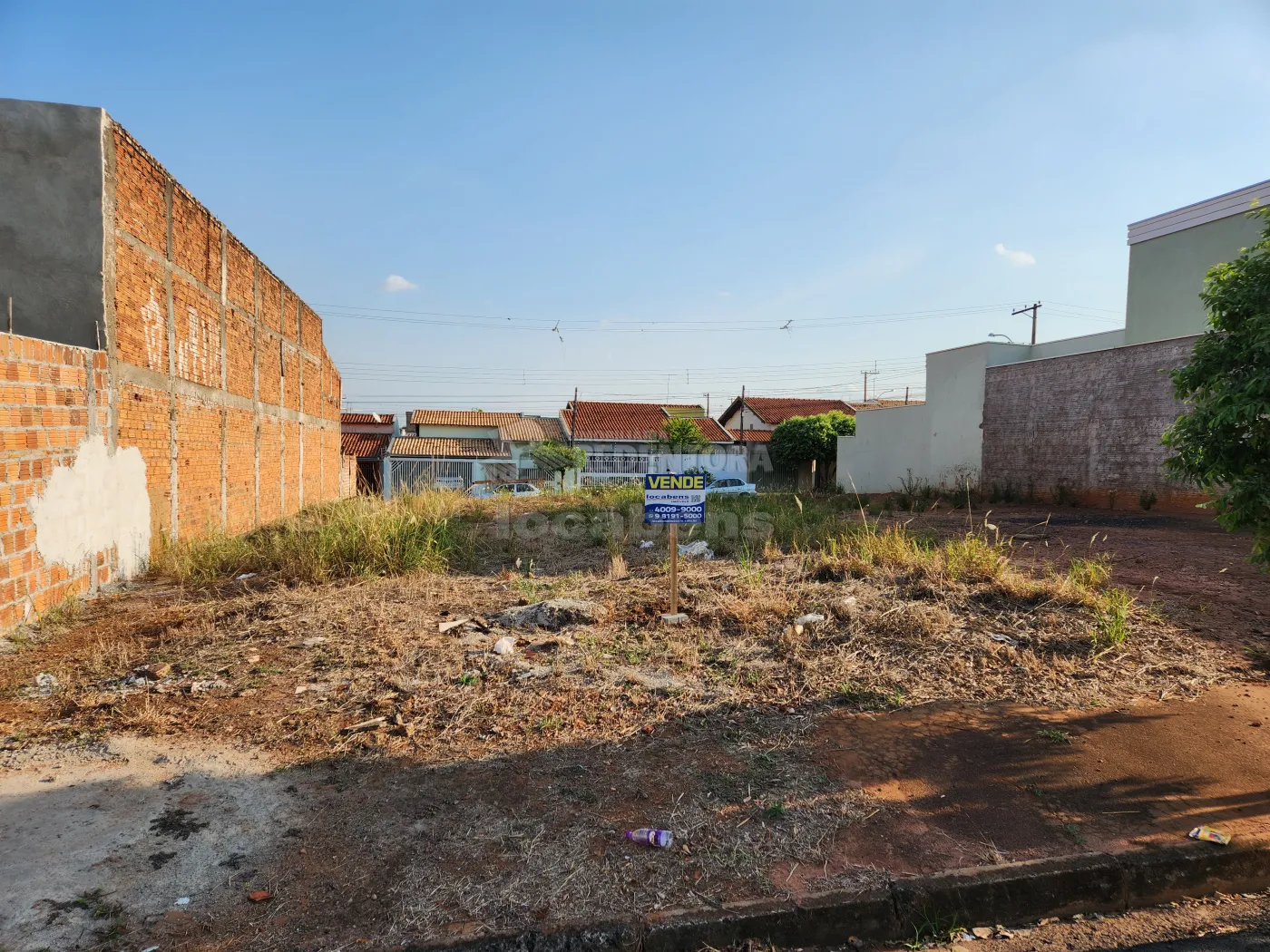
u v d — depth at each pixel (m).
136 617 6.34
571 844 2.90
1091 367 17.75
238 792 3.25
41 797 3.18
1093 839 3.04
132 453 8.16
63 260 7.55
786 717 4.17
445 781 3.38
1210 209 16.62
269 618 6.11
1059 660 5.02
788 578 7.36
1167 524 12.89
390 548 8.41
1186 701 4.44
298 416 17.72
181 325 9.76
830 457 36.09
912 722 4.14
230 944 2.35
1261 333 3.79
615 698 4.36
